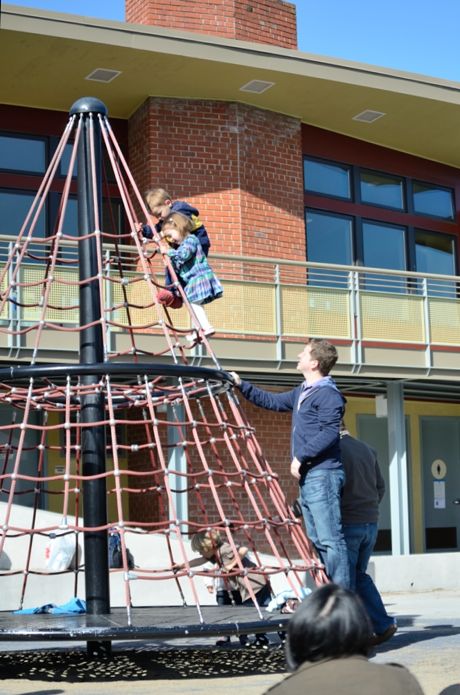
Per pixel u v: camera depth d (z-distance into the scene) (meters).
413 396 21.05
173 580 12.62
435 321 17.69
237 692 5.93
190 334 8.20
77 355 14.27
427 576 14.94
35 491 7.73
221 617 6.88
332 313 16.59
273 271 18.05
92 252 8.05
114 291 14.80
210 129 17.81
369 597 7.69
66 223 17.30
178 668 7.07
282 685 2.36
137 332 14.85
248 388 7.56
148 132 17.42
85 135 8.31
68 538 12.02
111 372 7.03
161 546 13.16
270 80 17.28
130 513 17.25
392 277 20.23
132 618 6.90
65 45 15.52
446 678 6.43
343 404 7.21
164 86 17.22
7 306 13.87
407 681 2.38
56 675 6.78
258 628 6.38
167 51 16.02
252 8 19.66
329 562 7.14
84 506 7.44
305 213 19.19
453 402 22.31
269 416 17.97
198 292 8.01
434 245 21.20
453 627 9.80
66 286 14.34
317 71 17.28
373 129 19.81
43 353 14.05
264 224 18.09
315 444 7.02
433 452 21.97
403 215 20.66
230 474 7.18
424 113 19.11
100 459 7.44
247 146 18.08
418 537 21.33
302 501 7.34
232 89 17.59
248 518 17.17
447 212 21.55
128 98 17.55
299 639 2.40
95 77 16.62
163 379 8.74
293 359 16.11
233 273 17.58
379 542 20.89
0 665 7.33
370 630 2.44
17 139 17.12
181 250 8.00
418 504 21.45
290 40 20.20
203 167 17.69
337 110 18.83
